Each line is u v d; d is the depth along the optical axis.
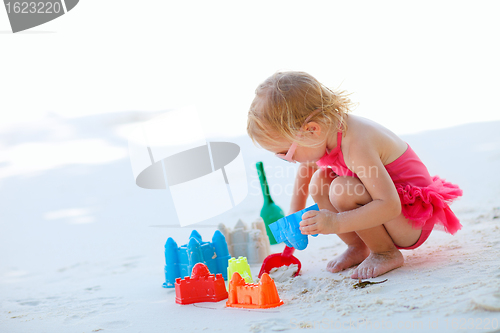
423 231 1.95
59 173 6.97
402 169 1.96
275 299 1.64
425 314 1.34
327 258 2.30
